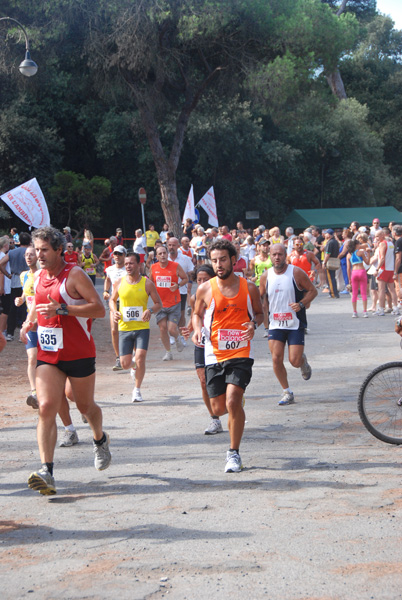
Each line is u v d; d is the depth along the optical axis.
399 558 4.37
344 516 5.18
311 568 4.24
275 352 9.21
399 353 13.20
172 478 6.31
